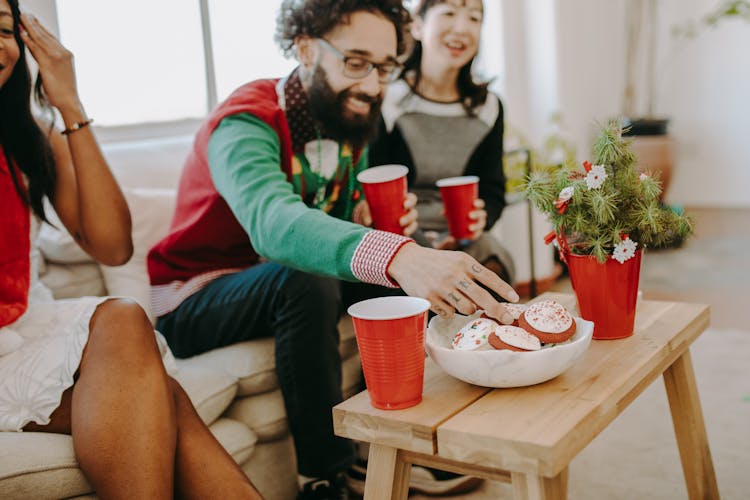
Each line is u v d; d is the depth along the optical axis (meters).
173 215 1.89
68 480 1.16
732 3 4.71
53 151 1.55
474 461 0.94
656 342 1.24
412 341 1.01
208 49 2.60
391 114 2.44
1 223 1.34
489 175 2.45
